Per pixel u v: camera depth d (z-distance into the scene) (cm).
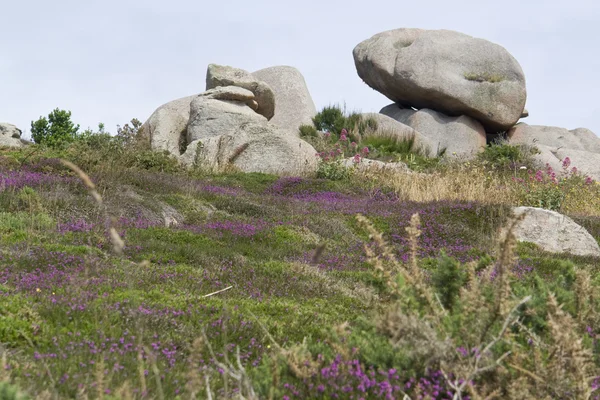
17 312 640
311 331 702
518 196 2014
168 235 1262
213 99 3038
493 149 3177
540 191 1989
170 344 600
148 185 1747
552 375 384
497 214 1630
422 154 3459
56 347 562
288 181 2198
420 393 393
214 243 1268
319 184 2180
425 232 1532
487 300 497
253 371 494
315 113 4166
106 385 435
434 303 455
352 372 420
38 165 1777
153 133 3072
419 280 463
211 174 2369
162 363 536
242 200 1734
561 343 391
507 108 3834
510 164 3053
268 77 4128
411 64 3912
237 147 2661
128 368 514
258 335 663
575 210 2116
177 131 3125
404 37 4134
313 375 426
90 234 1165
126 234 1214
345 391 404
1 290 728
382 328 432
